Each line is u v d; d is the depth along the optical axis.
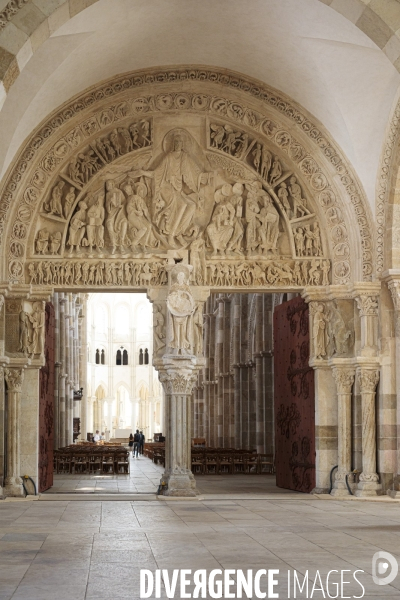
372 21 16.84
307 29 19.77
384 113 21.00
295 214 23.12
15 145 21.27
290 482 24.52
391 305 21.97
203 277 22.73
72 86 21.58
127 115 23.06
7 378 21.69
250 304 40.41
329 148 22.72
